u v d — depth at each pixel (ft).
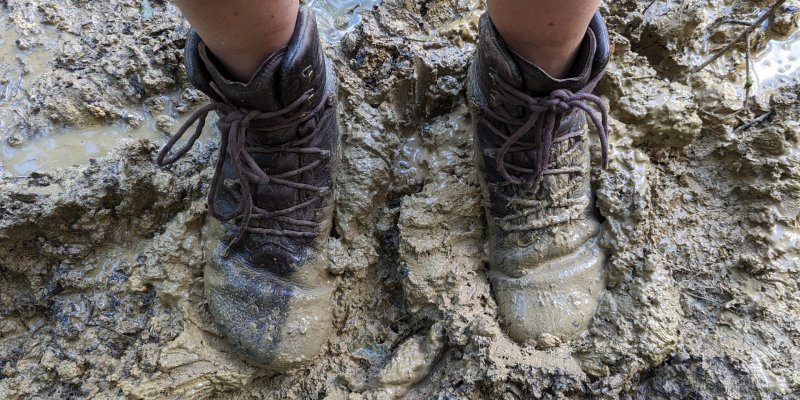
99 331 3.69
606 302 3.51
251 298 3.46
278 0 2.49
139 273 3.79
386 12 4.56
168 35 4.45
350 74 4.28
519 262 3.55
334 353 3.78
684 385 3.32
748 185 3.85
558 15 2.59
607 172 3.74
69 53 4.38
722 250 3.75
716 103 4.09
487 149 3.49
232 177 3.39
